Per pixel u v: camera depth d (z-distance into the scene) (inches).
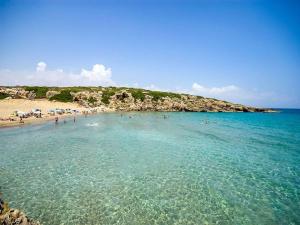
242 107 6190.9
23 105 3595.0
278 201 697.6
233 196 728.3
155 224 567.2
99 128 2062.0
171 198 708.0
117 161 1061.8
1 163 995.9
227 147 1414.9
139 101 5191.9
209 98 6245.1
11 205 638.5
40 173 888.9
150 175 896.9
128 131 1935.3
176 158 1139.3
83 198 692.7
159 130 2058.3
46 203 656.4
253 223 579.2
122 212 618.8
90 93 5059.1
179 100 5585.6
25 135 1644.9
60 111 3287.4
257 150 1347.2
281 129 2375.7
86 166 982.4
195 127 2405.3
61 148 1282.0
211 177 889.5
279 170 979.9
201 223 575.8
